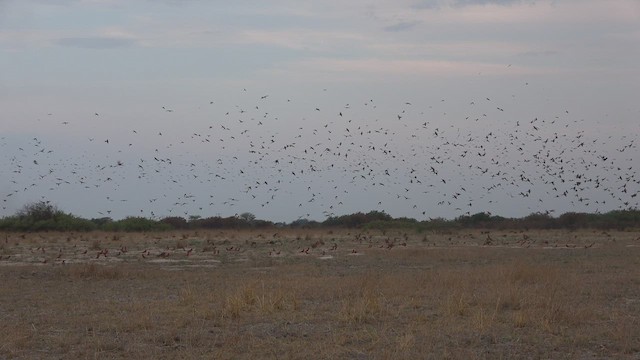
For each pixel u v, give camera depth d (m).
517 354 12.24
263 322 15.21
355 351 12.20
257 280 22.56
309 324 14.98
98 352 12.23
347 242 48.06
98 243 42.72
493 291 18.86
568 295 19.23
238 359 11.84
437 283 21.33
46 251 37.62
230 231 65.25
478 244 46.81
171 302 18.11
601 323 15.10
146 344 12.98
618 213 78.62
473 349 12.54
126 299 19.11
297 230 68.38
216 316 15.81
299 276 24.78
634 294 19.94
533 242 48.31
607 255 35.59
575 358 12.05
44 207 65.19
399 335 13.48
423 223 72.31
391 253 36.53
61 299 19.11
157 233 59.47
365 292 18.77
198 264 31.03
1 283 22.97
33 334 13.75
